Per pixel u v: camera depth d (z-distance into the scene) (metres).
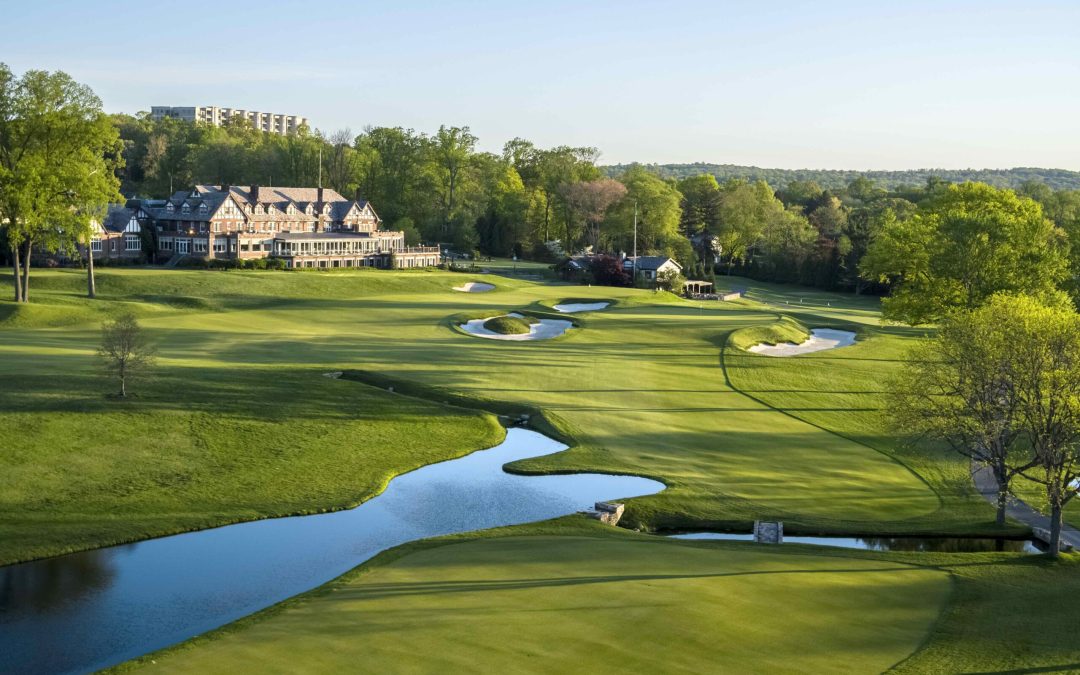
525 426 61.81
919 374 48.16
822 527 44.22
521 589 31.08
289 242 149.00
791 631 27.45
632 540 39.56
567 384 72.31
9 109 88.75
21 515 40.81
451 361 77.44
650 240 192.25
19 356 65.44
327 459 51.97
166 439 51.72
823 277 185.62
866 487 50.97
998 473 44.31
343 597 30.72
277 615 28.92
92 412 53.66
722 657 25.30
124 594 33.62
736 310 123.25
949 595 31.86
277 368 69.25
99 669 27.11
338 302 111.12
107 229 137.62
